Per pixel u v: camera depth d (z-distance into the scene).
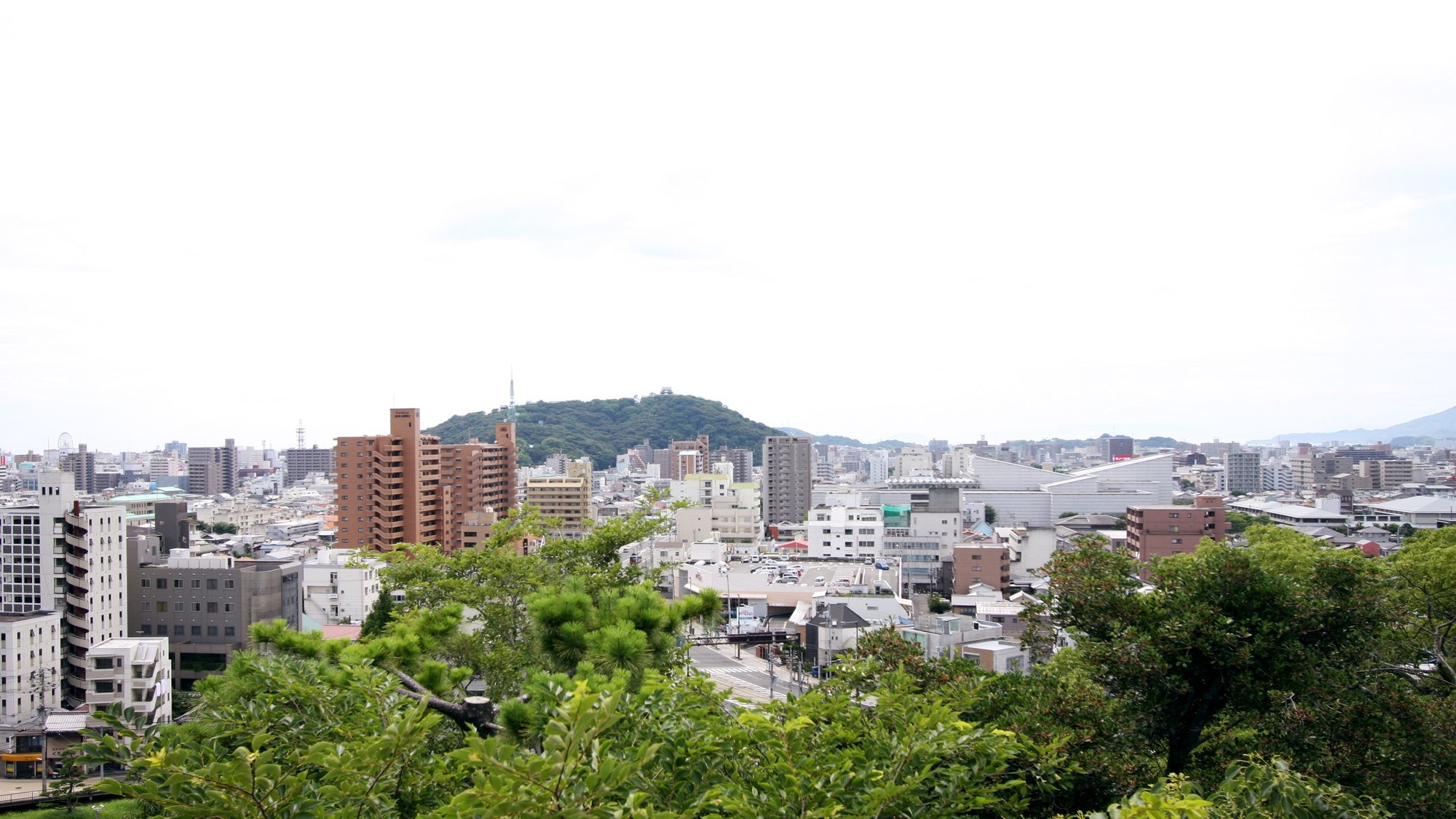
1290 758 13.70
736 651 66.31
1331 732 13.93
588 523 20.75
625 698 7.38
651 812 4.93
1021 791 9.25
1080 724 12.78
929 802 6.86
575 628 9.98
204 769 5.29
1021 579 87.38
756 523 122.44
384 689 8.16
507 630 17.56
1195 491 197.00
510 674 14.31
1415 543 27.72
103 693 43.38
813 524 100.50
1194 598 14.51
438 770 7.35
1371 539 98.62
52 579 50.03
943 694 11.05
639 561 22.12
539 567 18.50
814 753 6.98
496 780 4.77
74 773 12.83
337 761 5.97
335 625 60.84
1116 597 15.18
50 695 47.69
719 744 7.16
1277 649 13.65
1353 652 14.86
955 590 82.00
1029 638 16.75
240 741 7.74
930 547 98.12
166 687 45.56
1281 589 14.27
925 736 7.04
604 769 4.86
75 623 49.97
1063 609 15.91
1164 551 90.19
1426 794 13.14
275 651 10.11
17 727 42.09
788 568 88.06
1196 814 5.73
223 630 54.72
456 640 13.87
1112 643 14.39
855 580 79.06
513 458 115.44
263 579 56.00
